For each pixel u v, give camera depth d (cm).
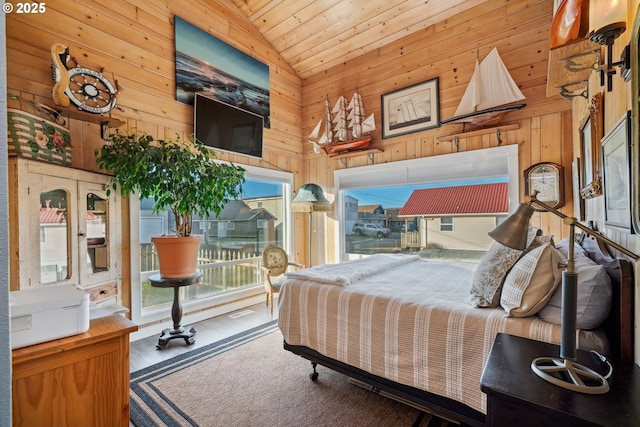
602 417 77
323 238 443
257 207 407
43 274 196
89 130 256
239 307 373
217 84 356
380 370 160
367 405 178
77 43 253
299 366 226
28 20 229
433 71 340
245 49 389
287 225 441
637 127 92
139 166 226
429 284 195
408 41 359
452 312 144
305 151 460
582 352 110
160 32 308
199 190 259
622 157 109
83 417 105
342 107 405
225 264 367
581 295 118
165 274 259
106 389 110
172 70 316
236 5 381
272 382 203
